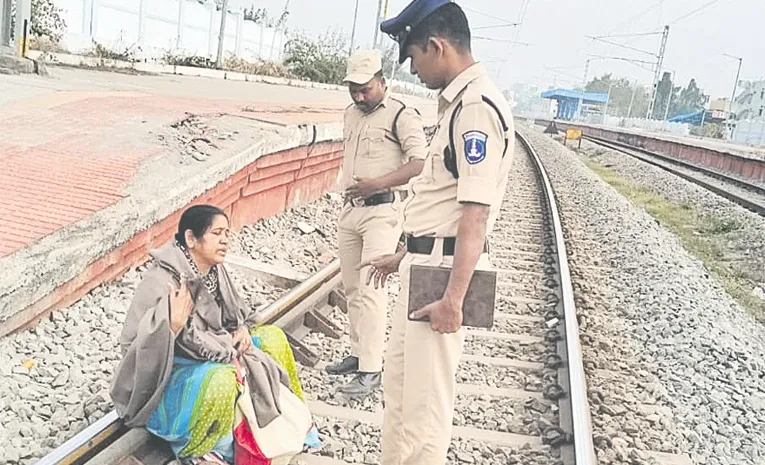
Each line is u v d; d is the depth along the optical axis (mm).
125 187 6004
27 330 4605
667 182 22906
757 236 13781
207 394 3494
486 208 3051
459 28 3166
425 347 3359
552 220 11422
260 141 8078
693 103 143875
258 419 3719
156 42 29094
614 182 23344
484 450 4340
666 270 9367
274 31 42688
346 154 5012
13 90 9555
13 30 11969
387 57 33938
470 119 3061
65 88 10570
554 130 55969
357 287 5121
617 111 147750
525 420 4773
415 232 3348
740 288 10211
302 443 3863
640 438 4711
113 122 8055
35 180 5867
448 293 3121
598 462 4312
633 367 5996
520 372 5559
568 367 5340
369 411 4738
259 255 7484
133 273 5773
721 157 30266
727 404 5484
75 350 4570
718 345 6641
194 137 7805
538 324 6703
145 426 3623
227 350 3715
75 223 5164
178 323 3537
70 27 23547
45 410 3900
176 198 6215
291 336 5430
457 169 3150
